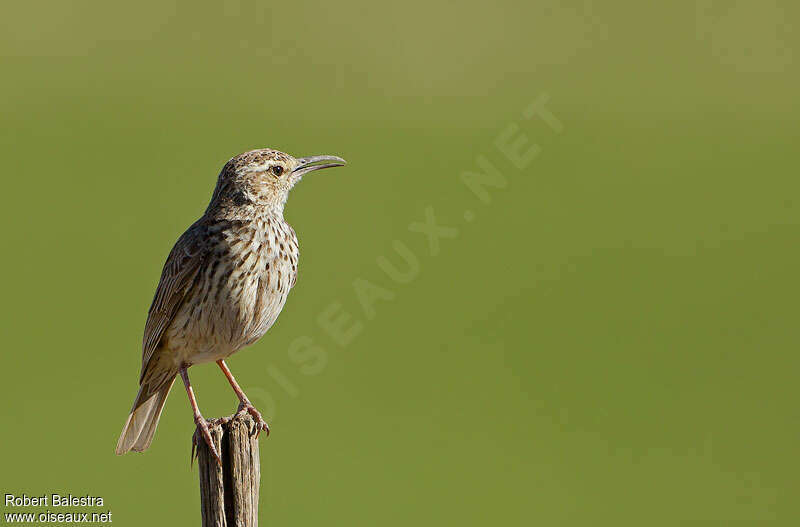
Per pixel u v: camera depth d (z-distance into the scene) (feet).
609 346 69.72
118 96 91.56
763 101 96.78
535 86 96.53
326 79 95.50
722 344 69.72
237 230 34.73
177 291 34.73
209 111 89.56
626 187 84.53
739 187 84.79
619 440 64.18
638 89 97.40
